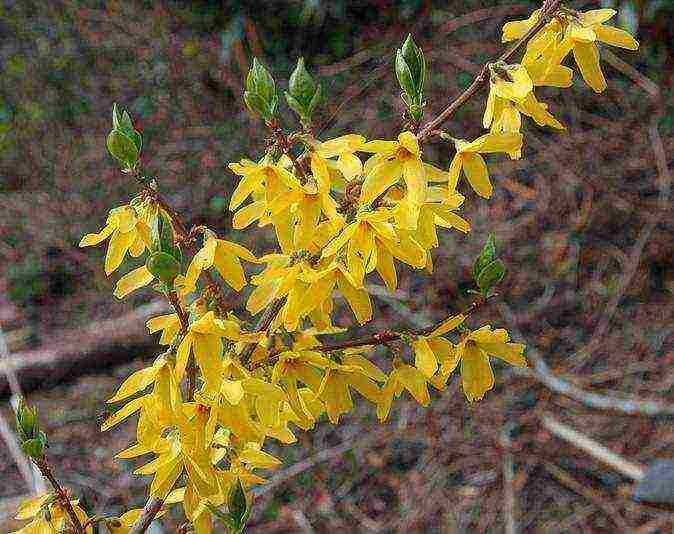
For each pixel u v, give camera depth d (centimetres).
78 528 111
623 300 377
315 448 329
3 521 292
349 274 99
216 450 111
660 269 387
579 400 327
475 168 106
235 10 466
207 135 458
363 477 321
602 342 362
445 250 394
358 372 112
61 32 496
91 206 445
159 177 449
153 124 470
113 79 487
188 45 482
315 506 313
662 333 361
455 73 458
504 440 324
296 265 101
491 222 411
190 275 98
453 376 349
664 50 425
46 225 436
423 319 362
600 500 305
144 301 393
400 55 104
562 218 408
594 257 394
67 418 344
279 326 108
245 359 107
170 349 99
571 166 425
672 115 431
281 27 471
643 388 340
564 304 379
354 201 106
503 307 374
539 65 105
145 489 321
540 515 305
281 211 102
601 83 106
